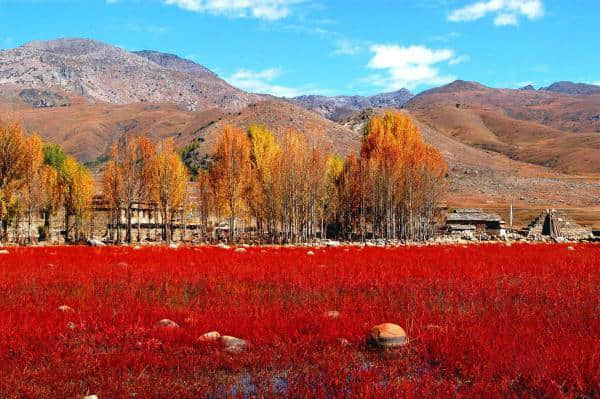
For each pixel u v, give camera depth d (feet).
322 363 33.53
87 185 236.22
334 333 39.40
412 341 37.86
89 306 49.14
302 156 209.26
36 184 206.39
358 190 232.53
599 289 61.46
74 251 108.68
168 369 33.63
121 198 206.80
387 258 95.55
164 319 43.47
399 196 222.89
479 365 31.91
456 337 37.27
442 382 29.68
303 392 28.81
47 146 325.42
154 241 214.28
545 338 37.24
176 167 213.66
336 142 581.94
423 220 238.68
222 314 45.70
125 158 206.69
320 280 65.10
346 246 144.05
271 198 204.13
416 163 228.22
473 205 448.65
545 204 459.73
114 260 88.74
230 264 82.12
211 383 31.01
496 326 41.29
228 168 202.59
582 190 528.22
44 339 38.34
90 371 32.73
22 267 77.30
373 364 33.71
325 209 235.40
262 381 31.24
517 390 29.07
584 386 28.86
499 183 562.66
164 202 210.79
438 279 67.97
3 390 29.35
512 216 352.49
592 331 39.70
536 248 129.80
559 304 52.24
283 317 44.21
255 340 38.27
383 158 225.15
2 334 38.32
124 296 54.70
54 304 50.47
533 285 63.82
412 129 252.62
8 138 195.31
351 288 61.41
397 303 52.11
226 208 214.48
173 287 60.95
